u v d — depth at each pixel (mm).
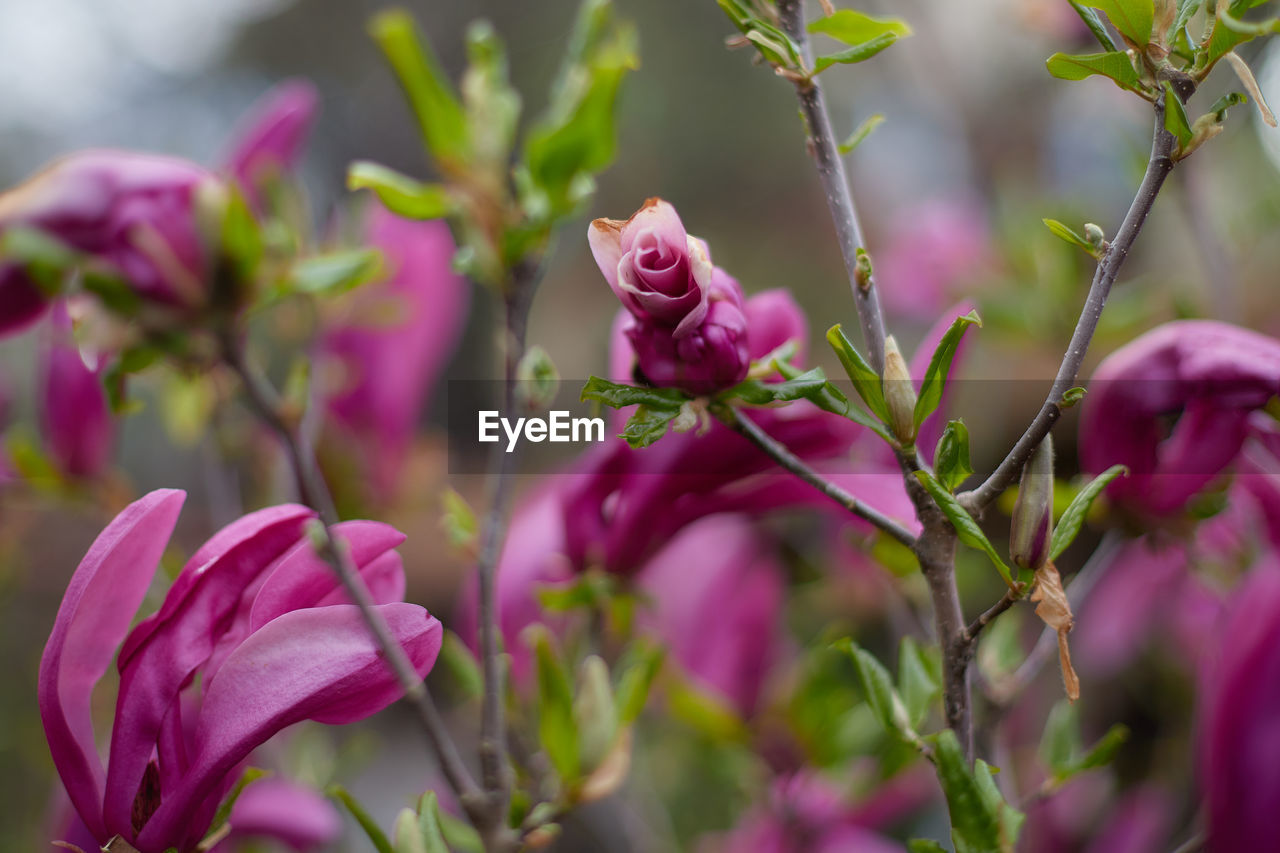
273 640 593
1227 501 701
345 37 3189
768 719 898
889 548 722
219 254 640
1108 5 570
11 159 2865
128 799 601
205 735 588
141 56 3262
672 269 584
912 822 1093
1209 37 569
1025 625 1085
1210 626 974
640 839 878
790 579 1023
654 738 1106
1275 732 688
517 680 749
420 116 693
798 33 614
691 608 927
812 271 2635
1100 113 1354
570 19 2791
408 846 612
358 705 605
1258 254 1339
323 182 2971
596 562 715
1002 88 1536
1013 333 1119
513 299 686
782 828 887
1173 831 905
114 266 634
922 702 640
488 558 661
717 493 704
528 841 647
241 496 1024
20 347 1488
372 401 908
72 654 611
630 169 2883
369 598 616
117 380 651
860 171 2121
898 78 1863
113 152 650
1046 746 717
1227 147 1275
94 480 843
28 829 1214
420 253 906
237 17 3340
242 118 3244
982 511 583
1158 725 1092
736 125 2904
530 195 689
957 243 1349
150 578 620
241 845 801
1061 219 1092
